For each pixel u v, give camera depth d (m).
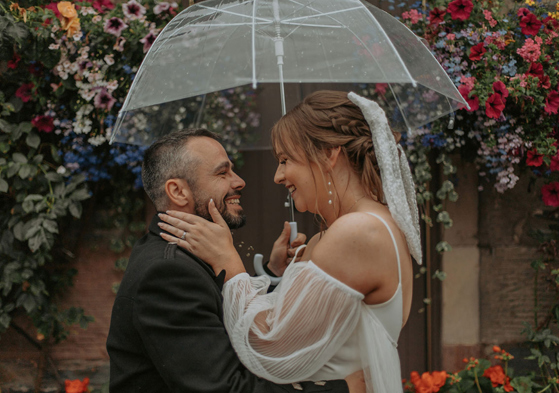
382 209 1.37
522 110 2.43
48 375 2.65
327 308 1.23
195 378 1.22
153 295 1.29
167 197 1.50
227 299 1.34
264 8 1.77
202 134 1.56
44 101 2.47
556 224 2.72
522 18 2.44
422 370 2.82
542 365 2.71
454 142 2.59
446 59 2.45
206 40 1.85
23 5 2.51
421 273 2.80
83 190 2.51
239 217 1.54
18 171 2.46
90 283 2.66
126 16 2.43
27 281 2.54
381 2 2.76
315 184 1.39
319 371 1.35
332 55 1.82
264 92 2.64
